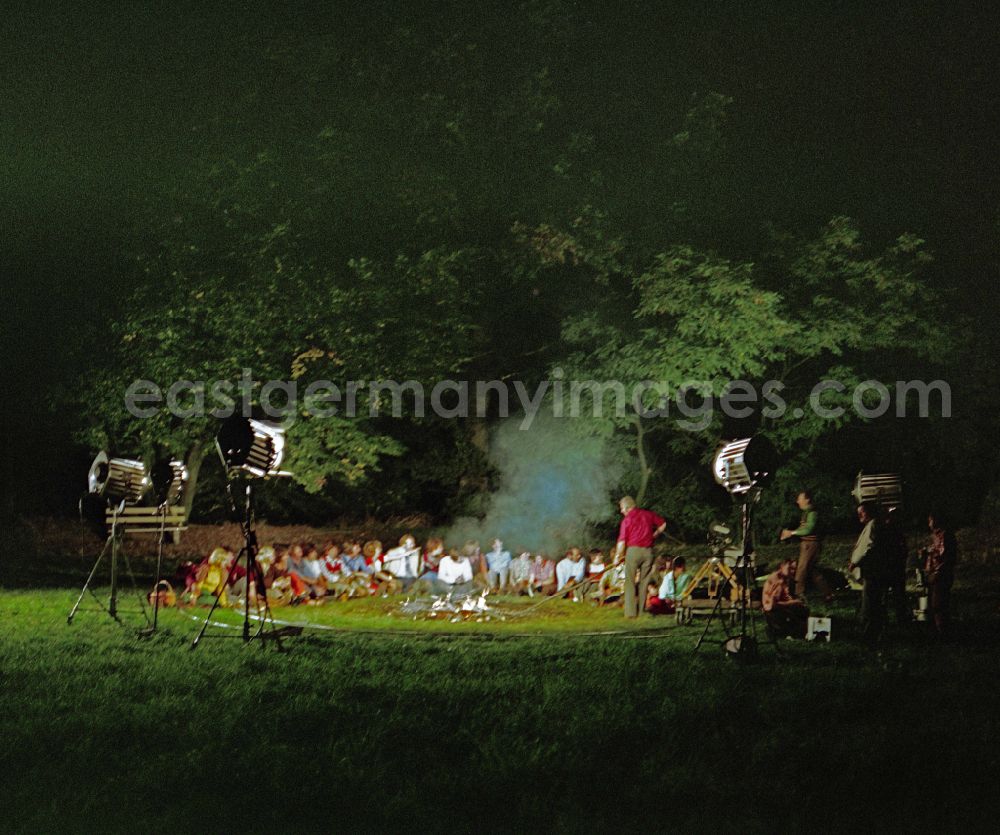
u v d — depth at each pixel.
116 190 23.78
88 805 7.77
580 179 23.53
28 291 25.08
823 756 8.92
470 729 9.66
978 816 7.64
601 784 8.30
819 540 17.48
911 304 22.91
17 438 30.75
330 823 7.55
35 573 23.78
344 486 31.20
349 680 11.47
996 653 13.10
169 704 10.34
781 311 22.36
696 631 14.98
